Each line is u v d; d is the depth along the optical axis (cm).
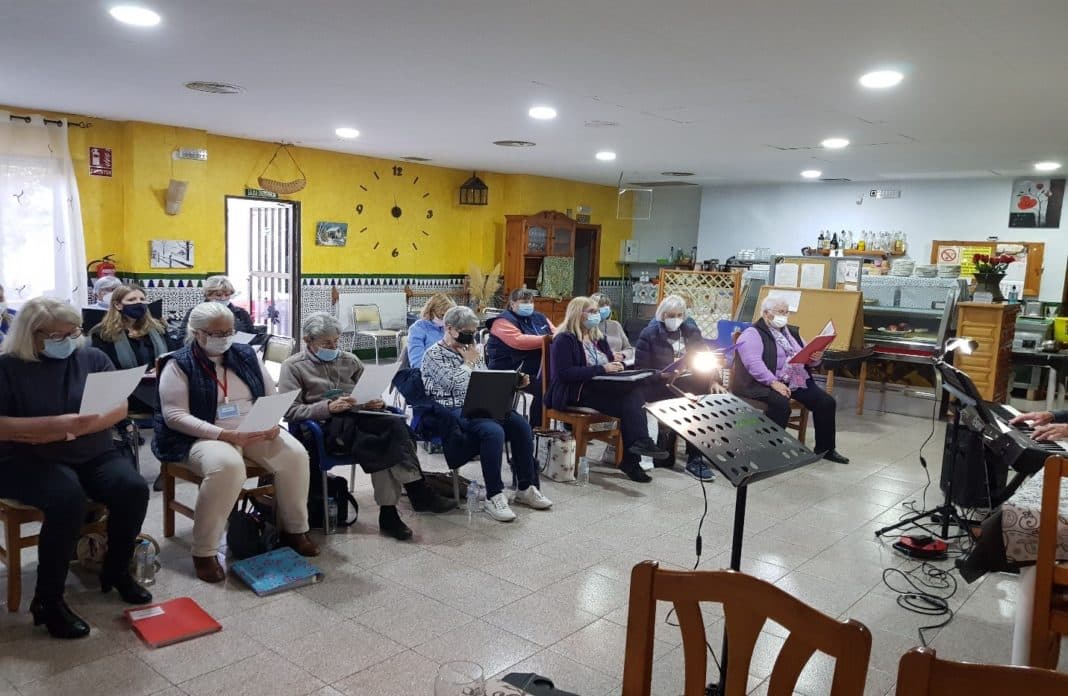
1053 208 886
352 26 381
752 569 359
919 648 123
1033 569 239
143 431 557
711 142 712
